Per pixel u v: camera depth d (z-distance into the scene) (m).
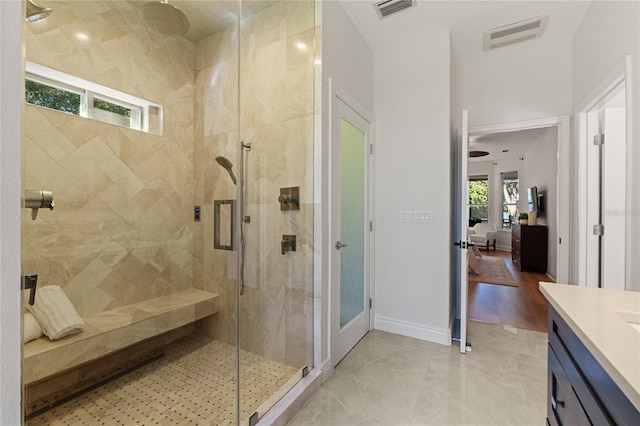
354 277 2.45
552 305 1.02
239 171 2.23
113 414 1.57
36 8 1.74
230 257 2.23
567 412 0.88
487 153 6.98
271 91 2.10
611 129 2.38
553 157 4.72
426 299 2.55
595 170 2.49
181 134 2.49
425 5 2.21
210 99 2.43
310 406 1.67
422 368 2.05
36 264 1.68
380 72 2.76
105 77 2.07
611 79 1.92
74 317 1.78
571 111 2.69
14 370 0.46
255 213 2.15
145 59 2.28
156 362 2.06
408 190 2.64
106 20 2.07
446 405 1.66
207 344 2.27
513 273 5.16
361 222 2.57
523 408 1.63
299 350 1.94
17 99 0.47
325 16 1.95
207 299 2.32
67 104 1.87
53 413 1.57
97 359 1.86
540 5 2.23
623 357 0.58
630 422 0.53
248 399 1.66
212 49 2.41
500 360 2.16
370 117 2.67
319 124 1.91
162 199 2.36
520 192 7.34
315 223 1.92
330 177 2.01
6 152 0.45
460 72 3.12
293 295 1.98
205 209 2.40
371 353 2.28
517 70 2.90
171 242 2.38
